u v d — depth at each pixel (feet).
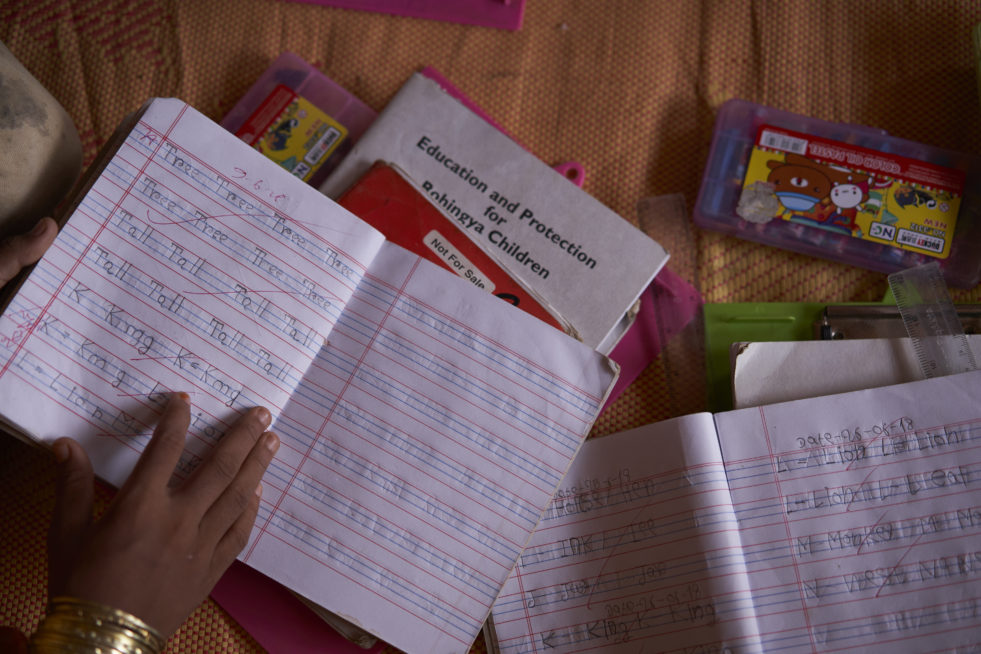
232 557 1.62
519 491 1.78
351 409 1.78
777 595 1.84
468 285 1.84
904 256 2.19
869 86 2.35
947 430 1.89
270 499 1.76
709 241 2.30
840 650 1.81
